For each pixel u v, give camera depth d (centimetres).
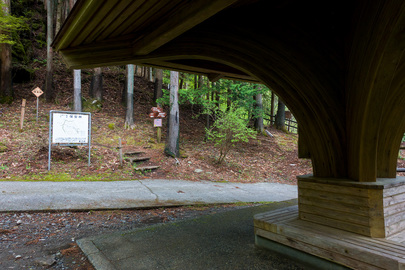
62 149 808
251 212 461
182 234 346
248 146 1230
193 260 269
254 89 1223
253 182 854
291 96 277
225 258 274
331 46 258
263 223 296
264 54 272
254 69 276
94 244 310
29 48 1412
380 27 186
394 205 240
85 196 526
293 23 265
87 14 215
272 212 332
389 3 175
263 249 298
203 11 181
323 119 266
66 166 728
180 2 201
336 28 256
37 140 840
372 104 215
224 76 438
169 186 686
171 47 275
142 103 1430
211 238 332
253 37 270
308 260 253
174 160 926
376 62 195
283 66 270
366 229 232
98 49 282
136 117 1279
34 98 1200
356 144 241
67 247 315
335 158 267
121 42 279
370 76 205
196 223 396
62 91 1293
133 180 713
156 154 955
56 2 1623
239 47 271
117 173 750
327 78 259
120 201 520
